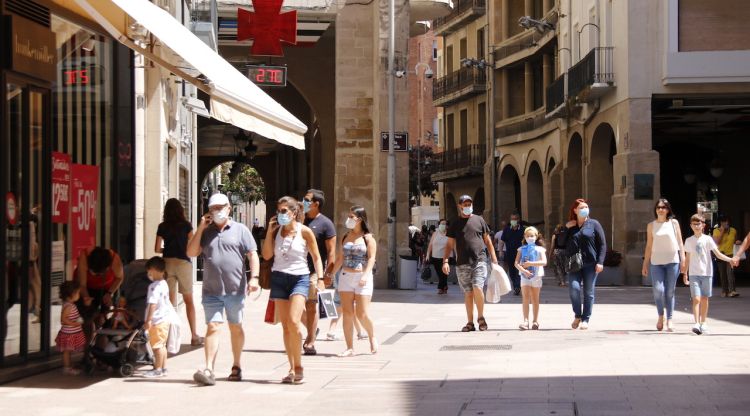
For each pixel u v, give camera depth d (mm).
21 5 19750
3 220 18828
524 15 88312
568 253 28172
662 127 64562
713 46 51969
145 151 29984
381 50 48781
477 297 27922
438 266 45438
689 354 21703
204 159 92312
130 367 19344
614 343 24062
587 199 63219
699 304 26672
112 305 21062
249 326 29312
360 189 51688
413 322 31203
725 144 69188
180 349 23688
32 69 19938
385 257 48969
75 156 22734
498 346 23938
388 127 48844
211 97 21672
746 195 67750
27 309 19969
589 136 63281
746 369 19188
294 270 18859
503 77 91312
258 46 45594
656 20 52719
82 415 15289
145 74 29812
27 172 19938
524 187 86375
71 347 19484
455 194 111438
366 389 17438
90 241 23609
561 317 32562
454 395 16469
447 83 106375
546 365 20156
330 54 60438
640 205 52750
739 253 27141
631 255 52594
